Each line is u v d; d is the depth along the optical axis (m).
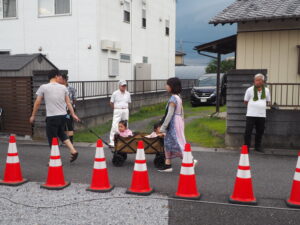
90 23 15.20
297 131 8.16
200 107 18.50
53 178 5.31
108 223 4.01
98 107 12.63
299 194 4.57
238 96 8.34
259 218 4.17
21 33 16.47
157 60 22.73
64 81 8.18
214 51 13.80
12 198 4.85
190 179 4.85
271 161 7.12
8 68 11.62
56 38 15.83
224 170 6.43
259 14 9.98
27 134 9.90
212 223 4.03
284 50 10.25
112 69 16.48
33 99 9.74
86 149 8.44
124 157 7.12
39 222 4.04
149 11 21.12
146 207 4.50
